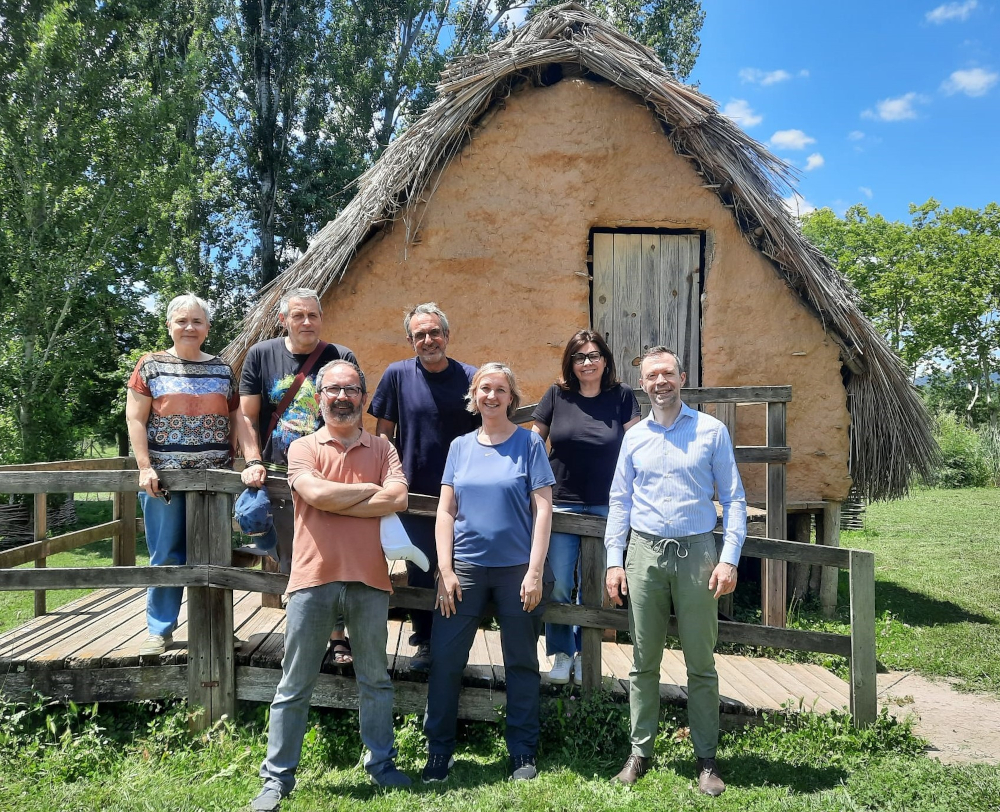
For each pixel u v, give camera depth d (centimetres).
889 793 319
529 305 633
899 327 3469
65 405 1288
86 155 1295
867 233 3622
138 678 376
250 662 383
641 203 643
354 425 333
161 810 299
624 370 669
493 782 330
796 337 658
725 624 382
